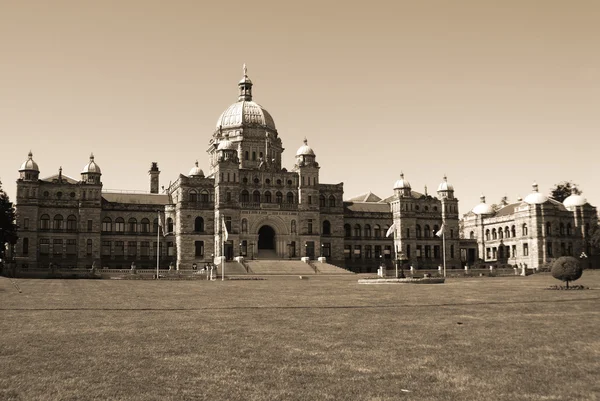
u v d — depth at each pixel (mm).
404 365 21188
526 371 20344
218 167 127250
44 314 34844
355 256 142875
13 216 102062
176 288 61281
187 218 126938
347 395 17594
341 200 139250
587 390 18094
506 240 152625
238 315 34656
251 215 128625
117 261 126188
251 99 149000
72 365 21000
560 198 193375
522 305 40188
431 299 45438
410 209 143500
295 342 25359
